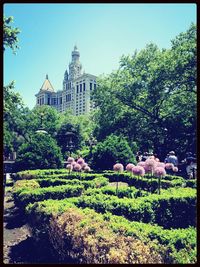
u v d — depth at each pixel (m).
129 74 32.00
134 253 4.28
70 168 16.52
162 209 8.34
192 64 25.02
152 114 30.89
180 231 5.08
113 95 31.94
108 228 5.18
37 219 7.33
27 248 7.41
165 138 29.17
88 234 5.19
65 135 31.02
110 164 19.14
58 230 6.19
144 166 11.74
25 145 18.94
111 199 8.02
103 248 4.64
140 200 8.00
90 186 12.98
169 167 16.11
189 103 27.09
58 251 6.30
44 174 16.67
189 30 27.75
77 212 6.25
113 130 32.81
